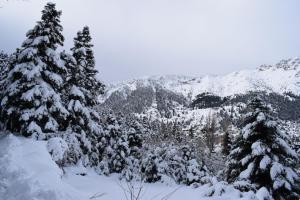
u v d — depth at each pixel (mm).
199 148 41656
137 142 39500
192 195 14727
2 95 19719
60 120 21797
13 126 19312
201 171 34281
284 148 18312
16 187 10094
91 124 25656
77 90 23812
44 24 20781
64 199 10172
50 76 19859
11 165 11562
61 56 22422
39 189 10109
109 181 24156
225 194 12305
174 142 41031
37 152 14125
